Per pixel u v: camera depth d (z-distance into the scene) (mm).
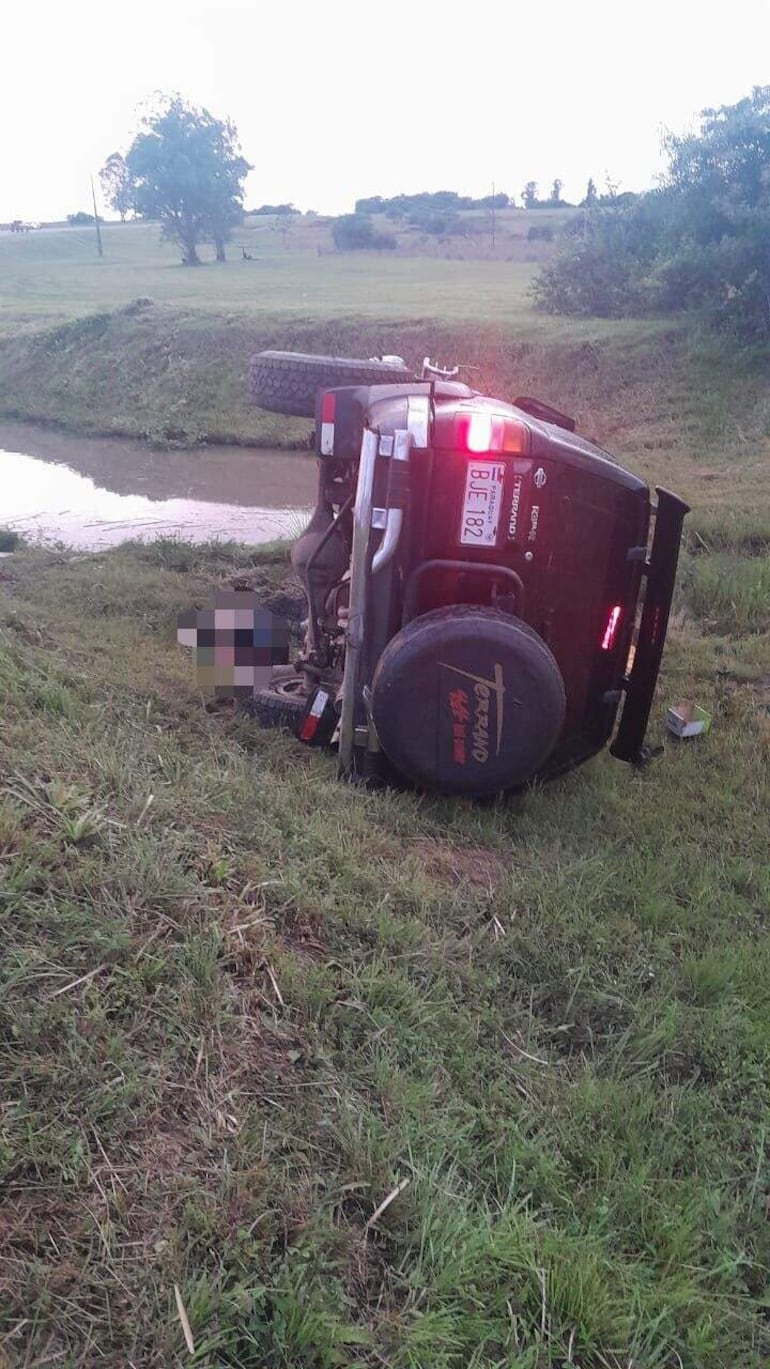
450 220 77625
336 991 3270
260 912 3451
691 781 5648
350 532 5672
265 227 92688
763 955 4082
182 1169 2449
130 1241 2236
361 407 5145
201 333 24250
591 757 5535
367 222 68750
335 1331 2182
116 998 2809
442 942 3795
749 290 19266
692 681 7098
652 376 18922
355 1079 2963
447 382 5410
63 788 3553
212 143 60344
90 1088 2514
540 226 69688
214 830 3895
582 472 4922
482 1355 2328
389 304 27594
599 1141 3037
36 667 5281
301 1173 2578
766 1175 3078
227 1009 2965
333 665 5711
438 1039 3277
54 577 8992
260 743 5418
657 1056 3506
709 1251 2775
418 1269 2418
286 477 17578
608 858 4734
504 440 4629
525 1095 3184
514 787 5102
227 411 21781
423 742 4648
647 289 22094
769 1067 3506
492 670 4516
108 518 14148
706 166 21047
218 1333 2109
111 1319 2074
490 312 24797
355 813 4625
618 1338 2443
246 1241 2311
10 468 18469
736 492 12273
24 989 2709
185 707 5684
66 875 3146
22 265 60688
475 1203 2703
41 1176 2287
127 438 21719
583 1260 2551
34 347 26375
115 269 55250
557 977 3783
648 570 5227
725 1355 2510
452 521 4727
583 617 5152
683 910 4387
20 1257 2115
